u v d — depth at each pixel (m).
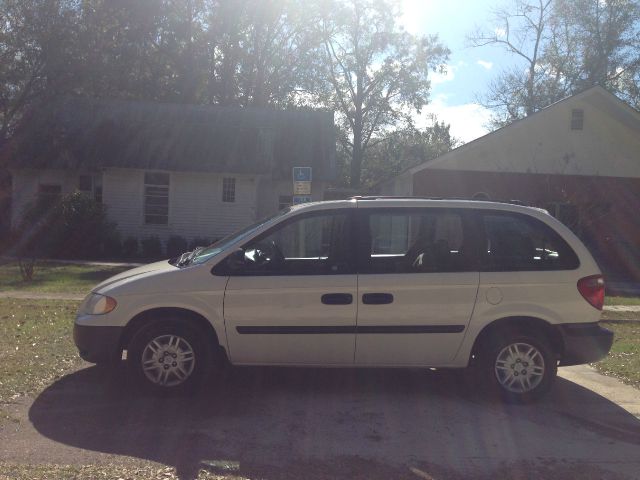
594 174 22.42
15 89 24.94
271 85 40.19
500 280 5.95
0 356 7.16
